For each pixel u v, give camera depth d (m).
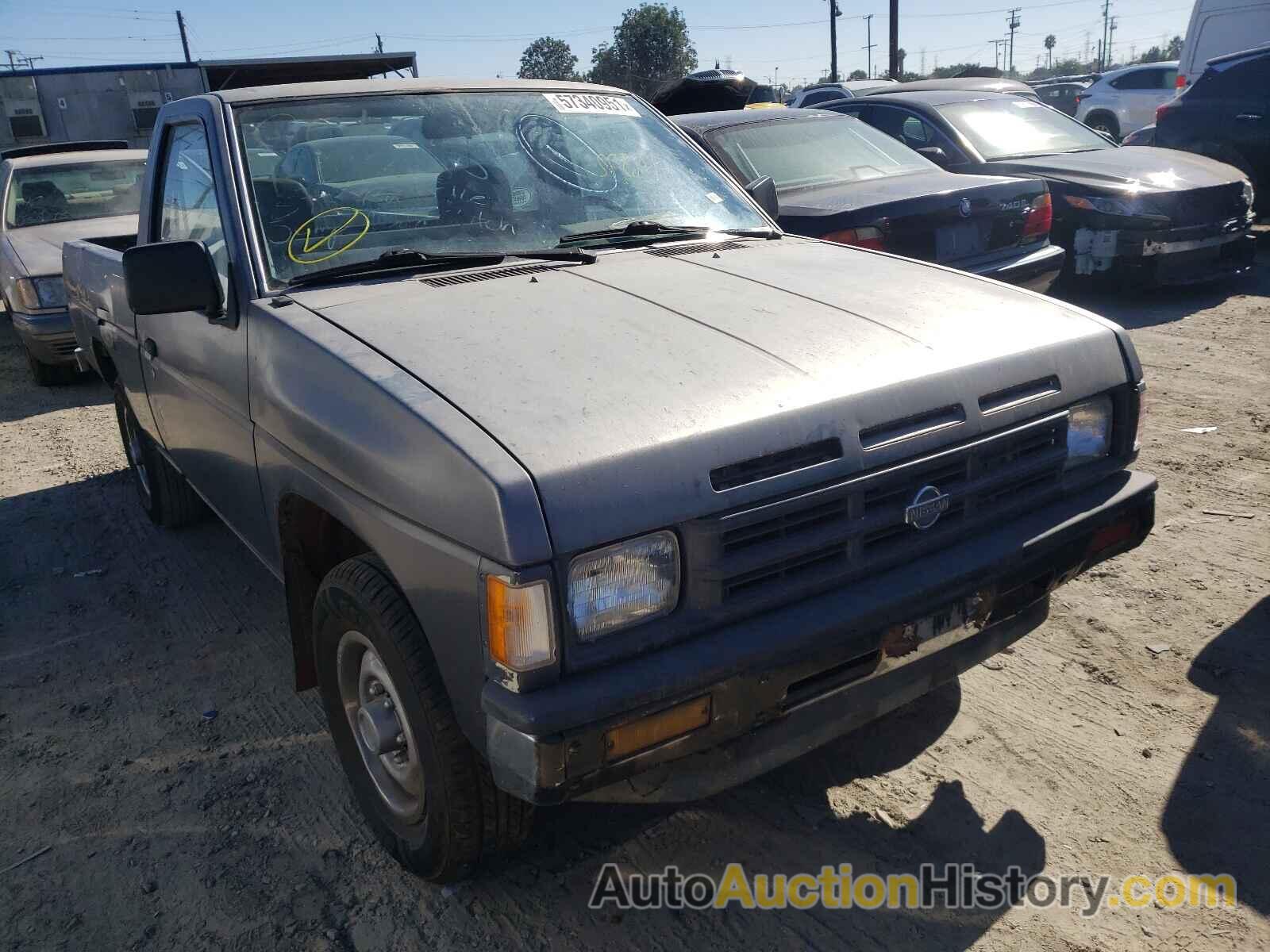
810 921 2.42
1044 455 2.61
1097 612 3.71
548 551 1.91
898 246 6.02
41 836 2.88
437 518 2.04
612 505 1.97
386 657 2.33
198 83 19.97
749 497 2.10
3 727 3.45
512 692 1.95
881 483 2.28
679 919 2.45
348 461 2.31
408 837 2.58
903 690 2.46
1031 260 6.52
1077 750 2.97
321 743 3.27
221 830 2.87
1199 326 7.40
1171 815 2.68
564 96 3.70
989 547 2.46
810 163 6.94
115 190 9.34
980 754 2.98
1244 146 9.75
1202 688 3.22
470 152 3.34
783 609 2.20
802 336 2.48
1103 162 8.11
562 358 2.31
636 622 2.04
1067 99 28.12
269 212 2.99
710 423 2.11
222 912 2.55
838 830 2.72
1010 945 2.32
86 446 6.71
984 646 2.61
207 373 3.21
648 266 2.99
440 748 2.24
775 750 2.30
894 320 2.63
